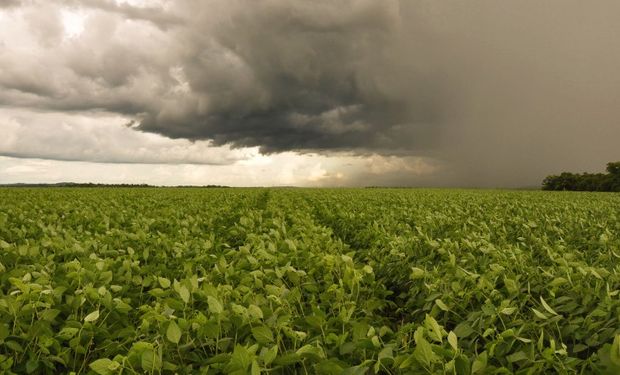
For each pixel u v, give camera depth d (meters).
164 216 11.45
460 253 6.02
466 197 25.78
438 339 2.65
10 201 18.17
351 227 11.54
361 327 3.05
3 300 3.42
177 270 5.34
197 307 3.88
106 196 23.84
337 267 4.87
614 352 2.47
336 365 2.58
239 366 2.51
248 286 4.35
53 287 4.27
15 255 5.57
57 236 7.41
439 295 4.27
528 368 2.72
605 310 3.60
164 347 3.01
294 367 2.89
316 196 25.98
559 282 3.99
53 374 3.55
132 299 4.56
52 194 25.56
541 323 3.48
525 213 13.67
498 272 4.51
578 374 2.95
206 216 11.59
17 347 3.25
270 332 2.96
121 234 7.15
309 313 4.16
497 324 3.62
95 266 4.57
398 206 16.52
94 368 2.60
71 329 3.28
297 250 5.97
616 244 6.84
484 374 2.62
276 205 16.36
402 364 2.55
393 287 6.42
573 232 9.25
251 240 6.91
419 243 6.97
